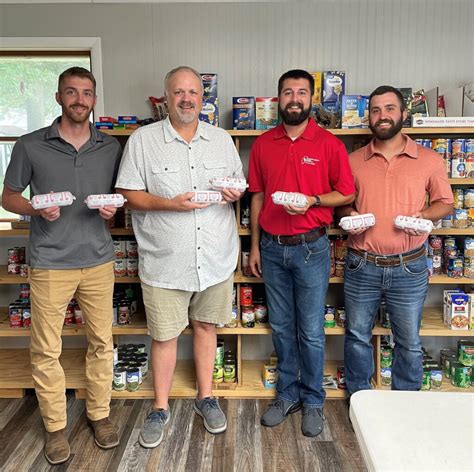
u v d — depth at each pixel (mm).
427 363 2549
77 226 2010
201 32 2643
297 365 2385
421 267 2162
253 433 2230
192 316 2281
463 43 2633
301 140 2125
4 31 2635
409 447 831
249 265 2422
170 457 2053
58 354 2064
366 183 2164
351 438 2186
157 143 2033
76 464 2010
